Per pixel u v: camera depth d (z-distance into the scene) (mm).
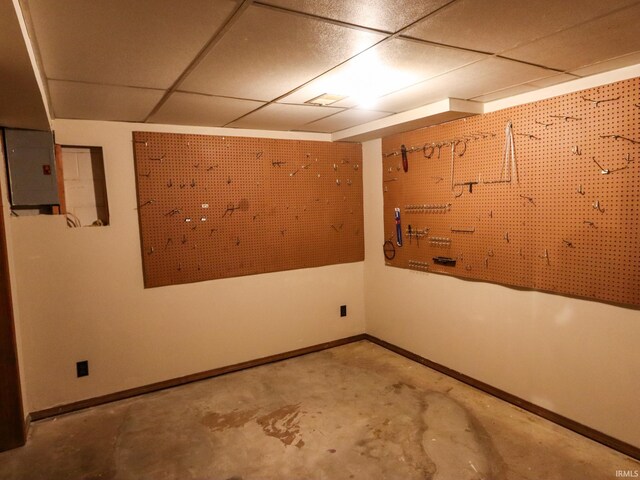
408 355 3510
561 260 2293
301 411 2656
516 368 2611
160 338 3031
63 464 2178
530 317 2508
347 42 1562
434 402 2711
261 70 1851
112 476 2072
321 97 2371
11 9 982
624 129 1976
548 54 1768
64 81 1887
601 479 1924
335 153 3730
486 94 2441
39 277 2613
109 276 2832
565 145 2227
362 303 4027
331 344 3850
